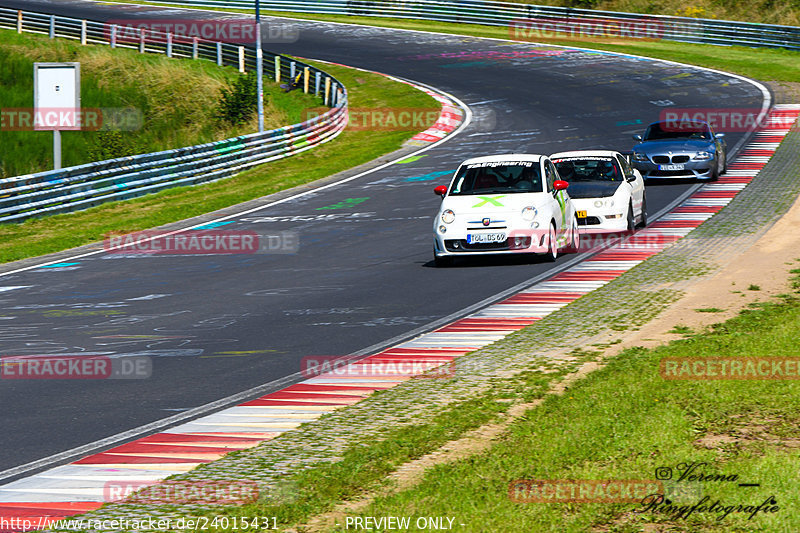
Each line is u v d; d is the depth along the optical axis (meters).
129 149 117.69
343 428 23.91
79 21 167.00
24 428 25.83
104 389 30.02
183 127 131.62
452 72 158.38
